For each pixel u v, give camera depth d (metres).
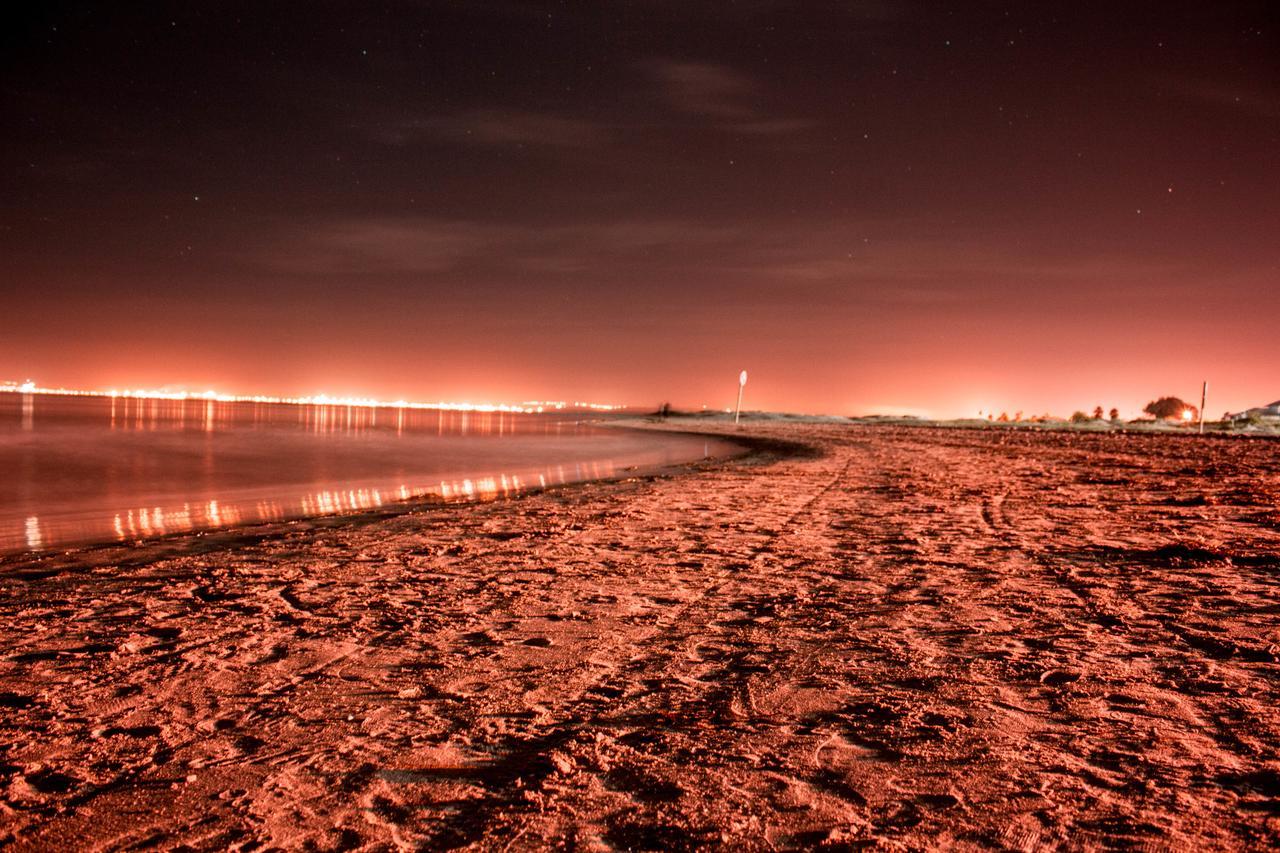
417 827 2.98
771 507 12.70
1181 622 5.61
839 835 2.84
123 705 4.32
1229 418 50.72
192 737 3.88
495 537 9.91
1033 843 2.76
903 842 2.78
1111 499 12.88
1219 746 3.55
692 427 66.19
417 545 9.39
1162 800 3.06
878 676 4.61
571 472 22.75
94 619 6.13
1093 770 3.33
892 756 3.52
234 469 23.38
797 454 28.47
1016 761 3.44
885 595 6.61
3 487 17.97
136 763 3.59
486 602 6.56
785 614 6.07
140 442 35.94
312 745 3.76
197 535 10.54
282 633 5.69
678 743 3.71
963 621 5.75
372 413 135.25
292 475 21.64
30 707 4.30
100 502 15.31
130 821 3.07
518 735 3.85
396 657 5.12
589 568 7.93
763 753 3.58
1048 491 14.30
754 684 4.53
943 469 19.86
